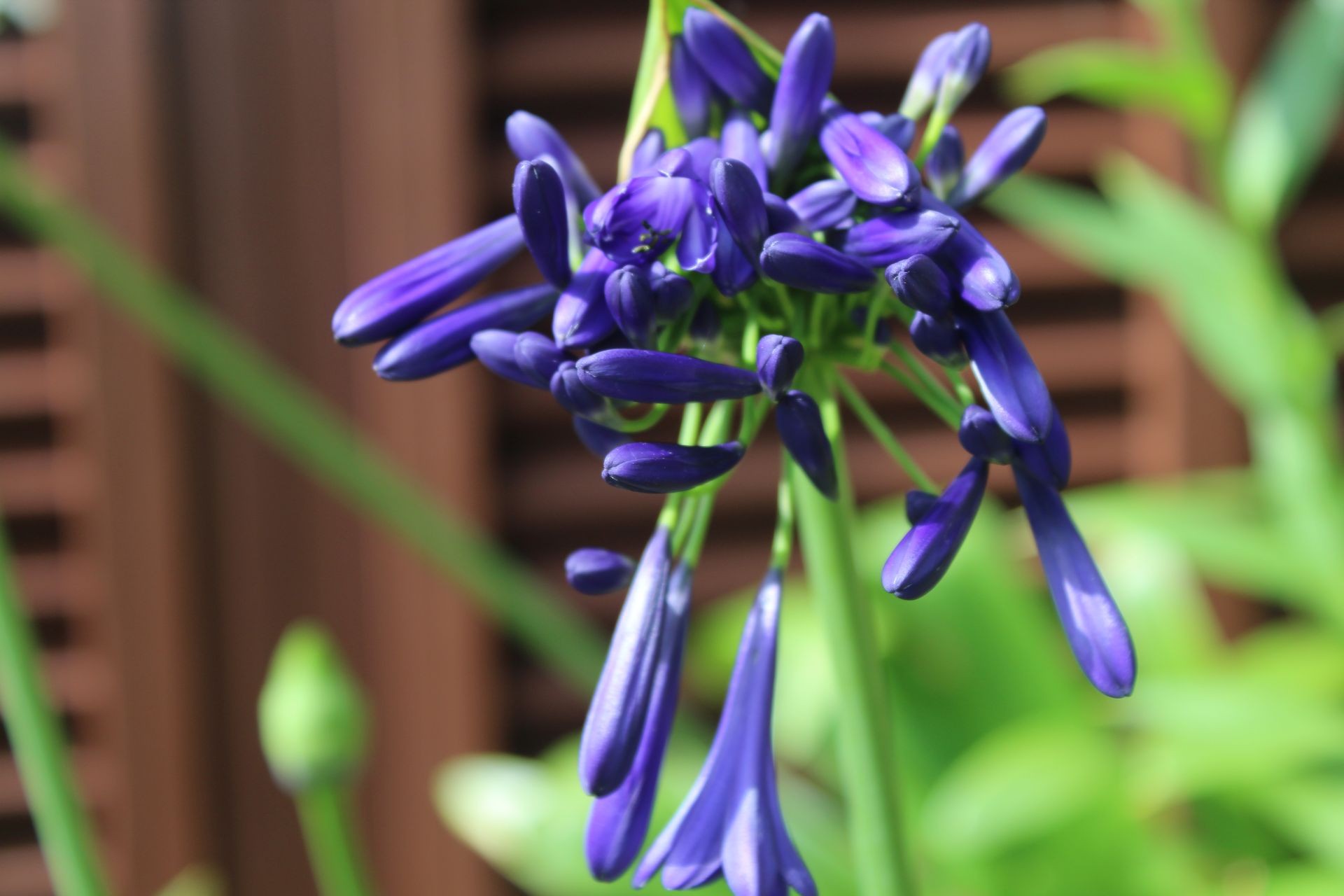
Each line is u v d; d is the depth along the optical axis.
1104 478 1.33
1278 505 1.00
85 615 1.29
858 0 1.27
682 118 0.55
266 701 0.69
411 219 1.23
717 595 1.34
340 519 1.29
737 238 0.53
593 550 0.57
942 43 0.56
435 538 0.87
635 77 1.26
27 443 1.28
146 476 1.25
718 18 0.54
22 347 1.25
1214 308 0.92
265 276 1.24
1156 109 0.97
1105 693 0.54
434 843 1.30
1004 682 1.01
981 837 0.86
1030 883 0.91
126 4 1.19
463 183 1.23
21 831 1.34
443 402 1.25
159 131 1.21
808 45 0.54
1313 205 1.31
